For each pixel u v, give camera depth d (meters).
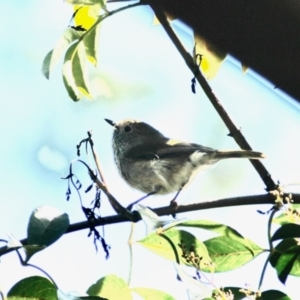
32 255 3.99
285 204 4.91
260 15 1.89
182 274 4.34
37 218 4.34
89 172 5.05
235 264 4.87
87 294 4.50
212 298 4.50
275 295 4.75
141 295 4.60
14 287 4.01
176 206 5.39
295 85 1.97
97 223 5.00
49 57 5.43
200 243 4.72
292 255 4.83
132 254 4.75
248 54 1.99
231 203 5.23
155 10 5.44
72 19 5.67
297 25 1.85
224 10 1.98
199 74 5.55
